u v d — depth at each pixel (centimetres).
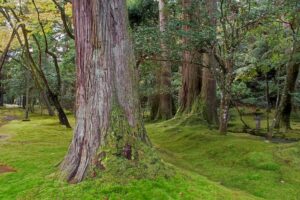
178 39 819
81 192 330
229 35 742
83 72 379
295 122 1325
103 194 326
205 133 866
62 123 1283
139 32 763
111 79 374
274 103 1471
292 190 472
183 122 1057
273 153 613
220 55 768
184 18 792
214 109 1062
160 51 766
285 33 854
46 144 755
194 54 847
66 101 2258
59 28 1521
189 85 1139
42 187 353
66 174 367
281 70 1163
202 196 350
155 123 1296
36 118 1927
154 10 1300
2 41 1288
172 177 374
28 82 1934
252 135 930
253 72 1095
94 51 374
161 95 1443
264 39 974
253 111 1488
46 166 464
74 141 380
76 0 384
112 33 379
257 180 511
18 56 1877
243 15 717
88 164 359
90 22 374
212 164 607
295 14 715
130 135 371
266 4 711
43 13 1053
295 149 631
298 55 873
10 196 346
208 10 765
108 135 363
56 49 1856
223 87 788
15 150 651
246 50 972
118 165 349
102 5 373
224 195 376
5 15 1118
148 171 358
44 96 1777
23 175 427
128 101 384
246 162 588
